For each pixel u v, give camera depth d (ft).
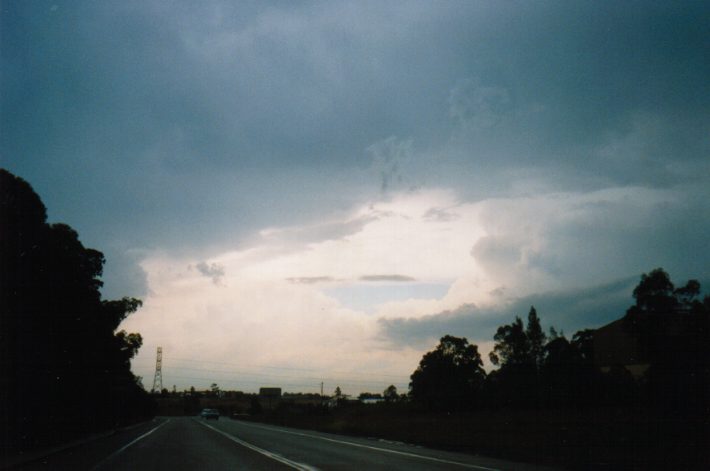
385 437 126.00
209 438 118.21
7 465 63.10
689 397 118.32
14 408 90.22
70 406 121.08
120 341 167.84
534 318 223.71
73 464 65.21
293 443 102.58
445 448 91.09
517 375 200.95
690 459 67.97
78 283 106.11
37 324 93.45
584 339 240.12
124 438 119.65
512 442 97.55
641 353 125.29
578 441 94.02
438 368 278.46
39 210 92.27
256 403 446.60
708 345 116.78
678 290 121.39
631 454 74.02
